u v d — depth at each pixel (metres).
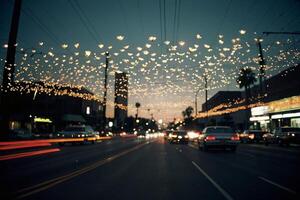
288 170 13.70
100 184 10.23
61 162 17.17
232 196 8.38
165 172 13.07
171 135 43.19
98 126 80.31
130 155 21.98
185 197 8.30
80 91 70.75
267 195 8.48
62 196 8.40
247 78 59.56
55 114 66.94
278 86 51.03
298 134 33.44
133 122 142.88
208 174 12.48
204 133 26.42
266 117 55.66
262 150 27.83
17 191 9.03
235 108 71.38
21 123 59.97
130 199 8.09
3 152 24.77
